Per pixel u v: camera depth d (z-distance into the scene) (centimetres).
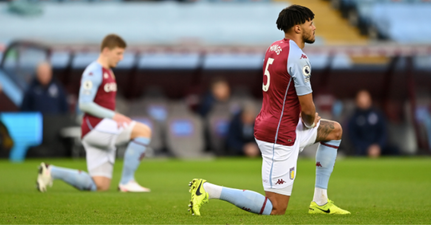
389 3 9094
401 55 5531
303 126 1401
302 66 1330
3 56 5162
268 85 1377
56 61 5728
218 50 5331
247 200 1330
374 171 3431
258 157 5256
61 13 9181
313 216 1348
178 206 1580
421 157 5522
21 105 4700
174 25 8950
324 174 1434
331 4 8900
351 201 1777
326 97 5828
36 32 8706
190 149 5353
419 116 5784
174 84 6216
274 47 1387
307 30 1391
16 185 2345
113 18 9125
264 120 1373
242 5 9281
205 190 1301
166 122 5397
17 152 4653
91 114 2080
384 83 6162
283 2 9381
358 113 5178
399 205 1650
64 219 1285
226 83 6278
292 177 1370
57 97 4756
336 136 1433
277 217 1315
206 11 9325
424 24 8969
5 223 1222
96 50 5241
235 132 5206
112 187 2392
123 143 2128
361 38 8450
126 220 1266
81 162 4188
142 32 8831
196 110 6184
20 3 9088
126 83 6081
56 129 4709
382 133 5169
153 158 5303
